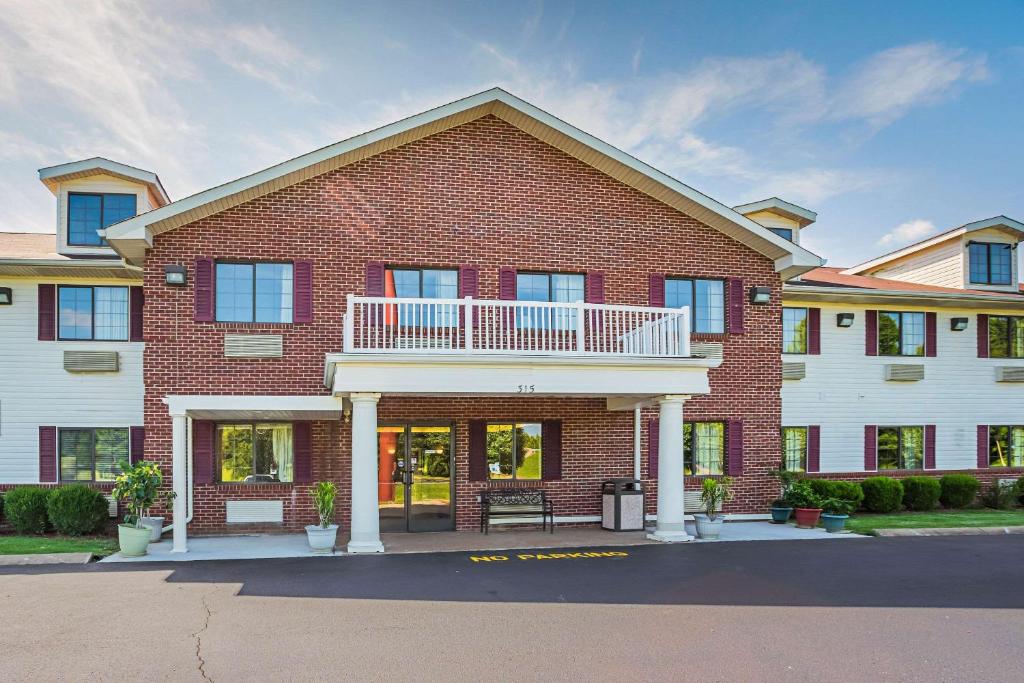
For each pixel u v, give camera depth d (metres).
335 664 6.96
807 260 17.45
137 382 16.83
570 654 7.27
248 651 7.33
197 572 11.20
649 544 13.98
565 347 15.94
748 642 7.70
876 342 21.06
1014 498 21.14
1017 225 22.64
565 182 16.75
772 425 17.78
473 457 16.12
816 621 8.52
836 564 11.95
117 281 16.84
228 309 15.24
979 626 8.34
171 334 14.90
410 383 12.99
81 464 16.72
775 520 17.27
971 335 21.89
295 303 15.30
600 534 15.34
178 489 13.01
